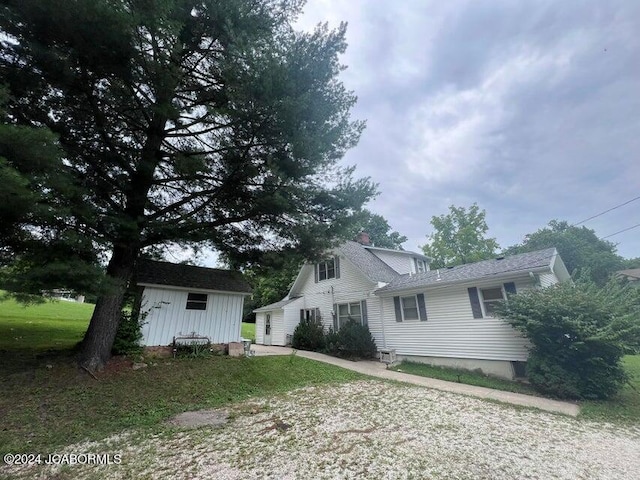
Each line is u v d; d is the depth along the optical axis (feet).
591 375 22.31
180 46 18.15
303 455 12.78
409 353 37.99
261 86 19.13
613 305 23.00
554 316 23.86
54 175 14.78
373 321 43.83
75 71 17.51
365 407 19.98
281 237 26.58
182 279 33.83
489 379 28.66
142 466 11.93
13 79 16.26
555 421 17.69
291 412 18.90
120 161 21.65
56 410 16.89
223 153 23.48
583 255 96.02
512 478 10.95
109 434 15.14
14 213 13.56
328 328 50.88
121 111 21.18
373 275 45.11
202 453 13.05
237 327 36.47
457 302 34.09
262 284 93.25
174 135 24.53
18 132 12.44
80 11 14.94
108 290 17.62
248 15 21.07
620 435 15.71
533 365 24.68
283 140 21.33
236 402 21.22
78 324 44.39
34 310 52.31
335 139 23.66
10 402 16.83
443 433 15.37
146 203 23.65
